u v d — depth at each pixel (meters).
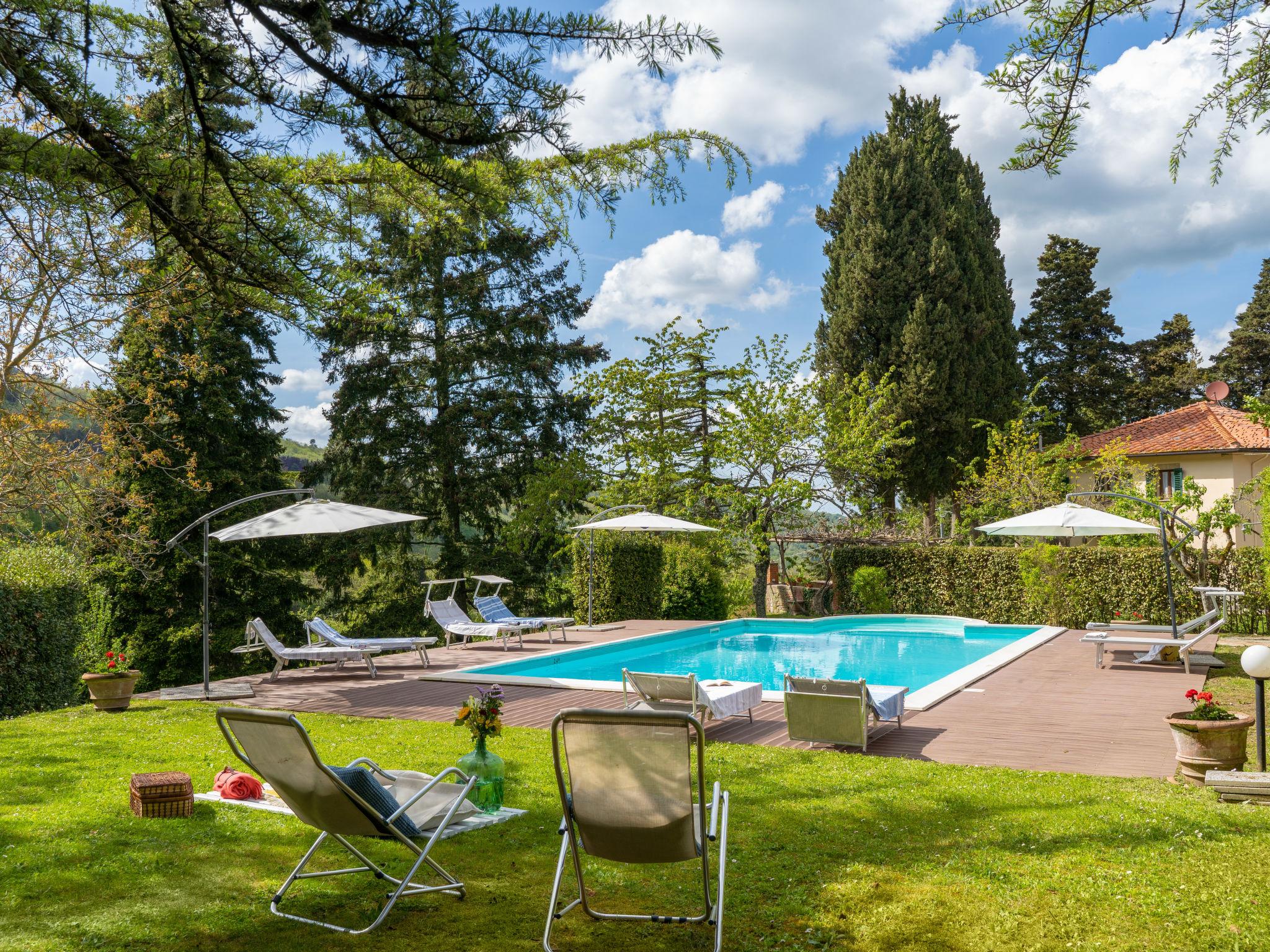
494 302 26.94
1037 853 4.98
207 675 11.06
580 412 27.88
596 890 4.57
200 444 22.38
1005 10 3.44
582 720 3.82
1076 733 8.55
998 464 23.92
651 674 9.14
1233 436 26.17
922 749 7.99
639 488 25.66
